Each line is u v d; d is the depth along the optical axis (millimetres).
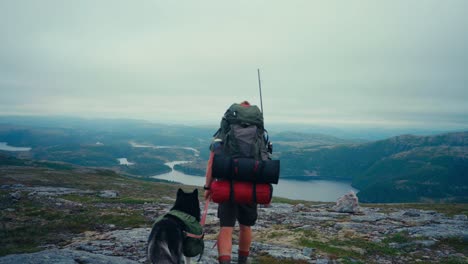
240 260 6270
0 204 24891
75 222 19219
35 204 25516
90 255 8070
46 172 114875
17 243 15102
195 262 8539
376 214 24844
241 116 5578
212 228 17641
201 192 72750
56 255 7695
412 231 16344
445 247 13828
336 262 10898
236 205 5680
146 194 63938
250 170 5164
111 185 86812
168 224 5746
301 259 10758
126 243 11883
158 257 5250
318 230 17516
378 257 12234
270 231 17375
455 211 36438
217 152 5449
